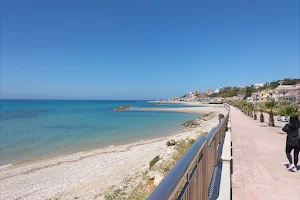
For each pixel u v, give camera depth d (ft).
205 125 113.50
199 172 9.35
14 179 38.40
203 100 646.33
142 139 77.10
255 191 15.57
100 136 82.99
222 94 643.04
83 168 43.39
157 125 118.62
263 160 23.80
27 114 193.47
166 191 4.31
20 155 55.47
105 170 41.63
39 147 64.34
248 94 456.04
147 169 36.58
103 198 28.89
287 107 62.75
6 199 31.12
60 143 69.97
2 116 170.50
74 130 97.60
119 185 32.27
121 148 60.75
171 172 5.27
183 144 43.96
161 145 60.59
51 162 48.01
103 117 166.50
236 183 17.08
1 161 50.08
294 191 15.58
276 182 17.30
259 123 69.51
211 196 13.21
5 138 78.07
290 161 20.38
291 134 20.13
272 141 35.88
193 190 7.97
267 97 299.58
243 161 23.41
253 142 34.96
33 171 42.37
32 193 32.76
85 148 63.36
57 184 35.81
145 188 28.71
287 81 392.06
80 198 30.30
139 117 168.55
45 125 114.93
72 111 241.55
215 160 17.88
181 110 262.67
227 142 27.99
